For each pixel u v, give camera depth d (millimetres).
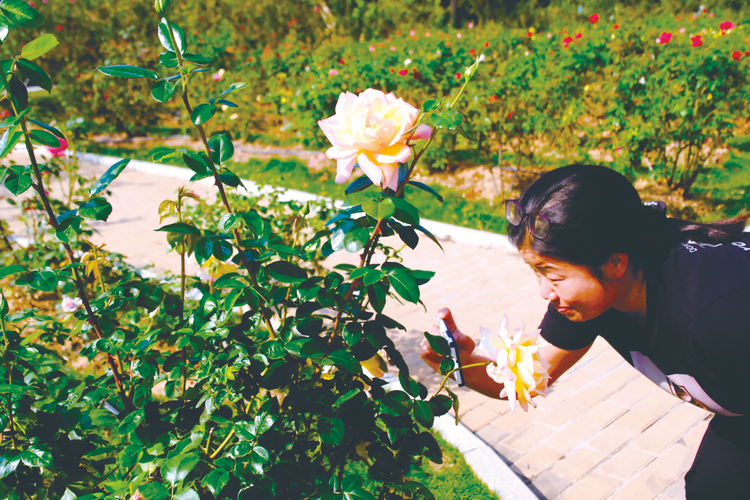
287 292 1550
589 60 6277
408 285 1260
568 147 6723
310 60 9352
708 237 1472
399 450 1537
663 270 1457
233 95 10703
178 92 1301
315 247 1607
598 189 1358
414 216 1202
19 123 1286
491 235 6020
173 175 9789
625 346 1721
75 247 2428
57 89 12281
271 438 1415
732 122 5910
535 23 14336
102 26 12500
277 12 13398
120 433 1435
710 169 7000
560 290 1462
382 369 1694
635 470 2887
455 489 2754
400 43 8945
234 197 3996
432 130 1238
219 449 1454
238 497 1271
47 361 1866
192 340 1492
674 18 10031
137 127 13000
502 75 6781
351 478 1312
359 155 1160
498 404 3455
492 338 1304
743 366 1338
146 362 1621
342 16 14008
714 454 1695
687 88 5723
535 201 1418
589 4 14281
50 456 1440
